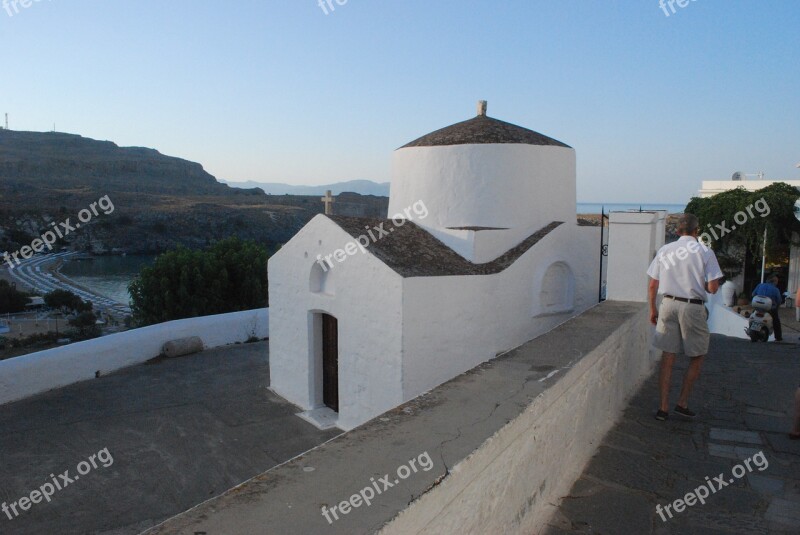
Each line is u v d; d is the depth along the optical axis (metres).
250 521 1.88
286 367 10.66
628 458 4.39
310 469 2.29
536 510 3.41
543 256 9.64
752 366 7.66
